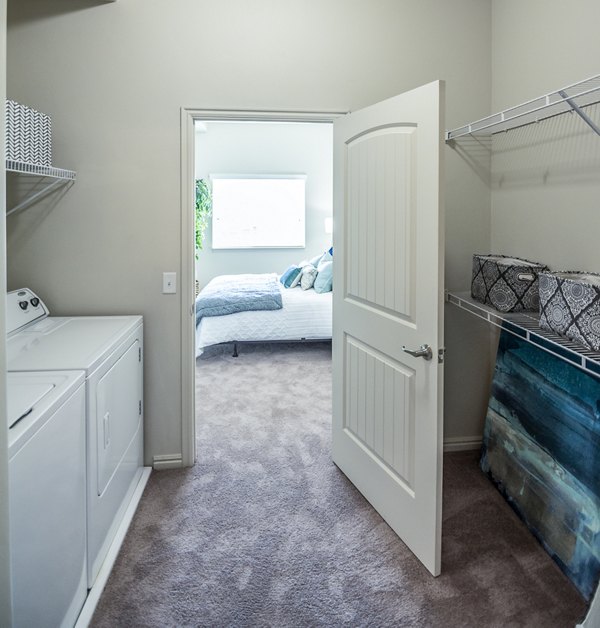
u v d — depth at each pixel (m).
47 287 2.57
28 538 1.21
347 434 2.60
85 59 2.49
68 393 1.50
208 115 2.58
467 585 1.80
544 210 2.34
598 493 1.72
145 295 2.63
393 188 2.04
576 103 2.05
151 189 2.58
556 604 1.71
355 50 2.66
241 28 2.58
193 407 2.76
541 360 2.19
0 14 0.93
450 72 2.73
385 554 2.00
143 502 2.38
